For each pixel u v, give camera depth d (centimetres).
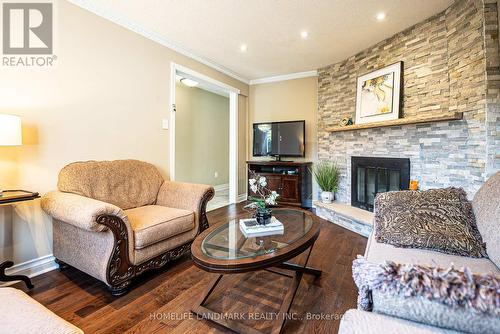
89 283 188
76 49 226
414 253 135
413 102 278
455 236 137
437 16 253
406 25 276
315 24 274
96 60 241
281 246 149
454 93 233
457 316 57
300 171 413
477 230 139
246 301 166
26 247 198
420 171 263
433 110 256
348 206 350
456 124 229
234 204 463
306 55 363
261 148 468
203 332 138
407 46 283
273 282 189
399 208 160
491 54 199
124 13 252
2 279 167
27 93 199
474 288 56
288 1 232
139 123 283
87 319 147
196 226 238
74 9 224
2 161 187
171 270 211
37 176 204
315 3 235
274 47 335
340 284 185
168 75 318
